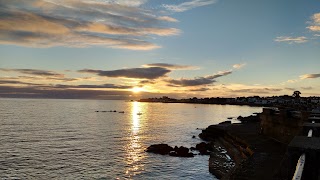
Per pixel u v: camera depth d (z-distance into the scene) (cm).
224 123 7231
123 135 6906
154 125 9850
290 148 722
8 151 4600
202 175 3184
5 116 12156
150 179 3106
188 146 5319
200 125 10025
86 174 3312
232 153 3634
